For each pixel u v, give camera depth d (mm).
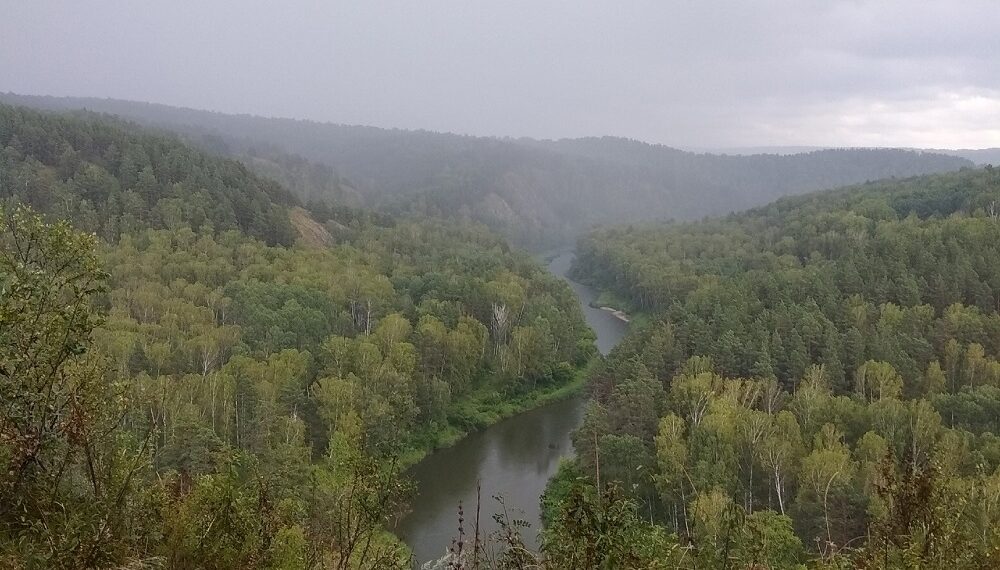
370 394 60219
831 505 41094
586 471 51875
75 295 10398
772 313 74000
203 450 37688
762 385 58812
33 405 10031
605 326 117000
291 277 90750
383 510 13594
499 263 125812
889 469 12875
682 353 69250
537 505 51969
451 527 47656
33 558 9430
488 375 84312
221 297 80000
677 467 45531
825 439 48594
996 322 64438
